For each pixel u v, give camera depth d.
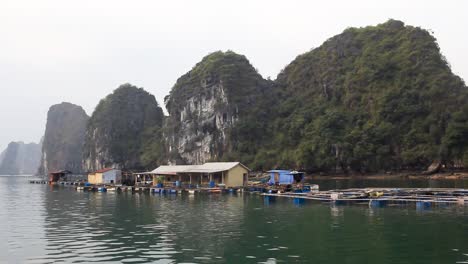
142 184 85.38
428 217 33.53
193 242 25.05
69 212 42.53
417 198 42.75
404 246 23.03
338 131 124.81
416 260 20.03
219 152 153.75
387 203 43.66
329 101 146.75
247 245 23.94
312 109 143.88
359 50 151.50
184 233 28.23
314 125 131.88
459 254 21.02
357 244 23.75
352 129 123.75
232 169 73.38
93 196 67.12
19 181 172.25
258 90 161.75
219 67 162.12
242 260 20.53
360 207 41.59
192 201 53.25
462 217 33.16
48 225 33.09
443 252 21.52
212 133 157.62
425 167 107.94
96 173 101.62
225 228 30.12
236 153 144.75
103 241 25.78
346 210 39.34
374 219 33.03
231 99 155.25
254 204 47.19
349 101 135.62
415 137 111.75
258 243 24.45
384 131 116.62
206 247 23.59
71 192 80.25
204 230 29.41
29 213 42.06
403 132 116.06
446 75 120.00
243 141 148.00
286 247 23.25
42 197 66.19
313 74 161.00
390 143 116.12
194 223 32.88
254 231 28.64
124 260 20.89
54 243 25.38
